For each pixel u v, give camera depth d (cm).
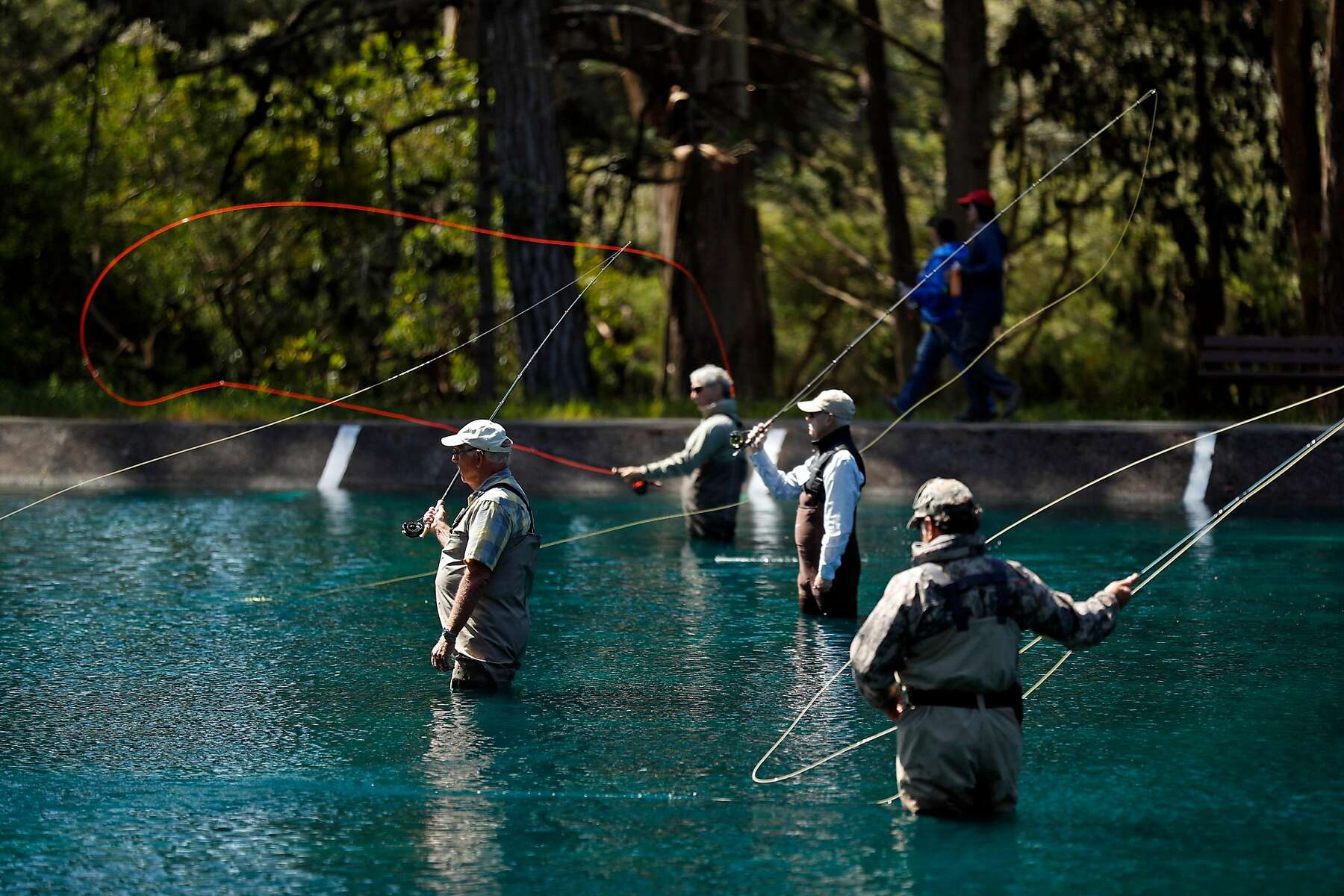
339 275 2955
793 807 662
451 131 3116
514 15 2461
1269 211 2689
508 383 3338
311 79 2820
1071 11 2839
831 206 3447
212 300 3359
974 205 1886
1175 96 2655
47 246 3100
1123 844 609
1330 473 1753
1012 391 1905
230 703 854
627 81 3216
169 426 2025
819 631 1044
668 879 577
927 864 588
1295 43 2483
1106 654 970
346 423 2006
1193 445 1786
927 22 3909
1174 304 3059
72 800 679
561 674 920
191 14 2695
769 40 3219
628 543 1477
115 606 1153
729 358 3244
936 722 629
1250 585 1210
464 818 652
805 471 1114
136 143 3191
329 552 1420
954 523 619
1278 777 702
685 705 844
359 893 566
